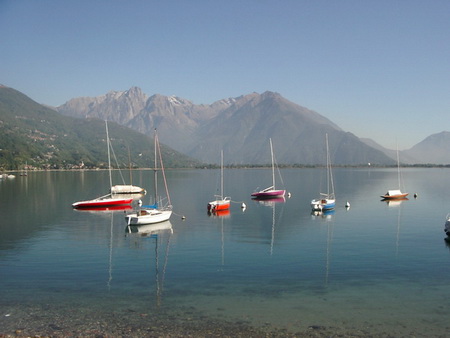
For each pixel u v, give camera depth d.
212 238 59.72
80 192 147.25
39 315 29.53
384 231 65.50
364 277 39.28
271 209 99.06
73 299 32.91
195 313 30.02
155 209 82.75
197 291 34.97
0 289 35.44
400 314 30.14
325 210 94.75
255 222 76.38
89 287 36.03
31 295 33.84
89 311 30.30
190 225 72.44
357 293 34.69
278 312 30.33
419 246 53.31
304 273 40.50
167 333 26.61
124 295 33.91
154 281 37.88
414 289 35.72
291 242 56.44
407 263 44.47
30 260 45.97
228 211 94.19
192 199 126.19
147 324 28.00
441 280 38.38
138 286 36.34
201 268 42.38
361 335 26.61
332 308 31.17
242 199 127.31
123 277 39.09
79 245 54.47
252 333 26.73
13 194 137.75
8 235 62.31
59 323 28.12
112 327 27.47
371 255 48.19
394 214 87.88
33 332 26.67
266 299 33.09
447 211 92.88
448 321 28.95
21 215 86.31
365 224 73.44
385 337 26.36
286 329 27.41
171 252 50.09
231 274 40.12
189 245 54.44
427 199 123.31
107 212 92.56
